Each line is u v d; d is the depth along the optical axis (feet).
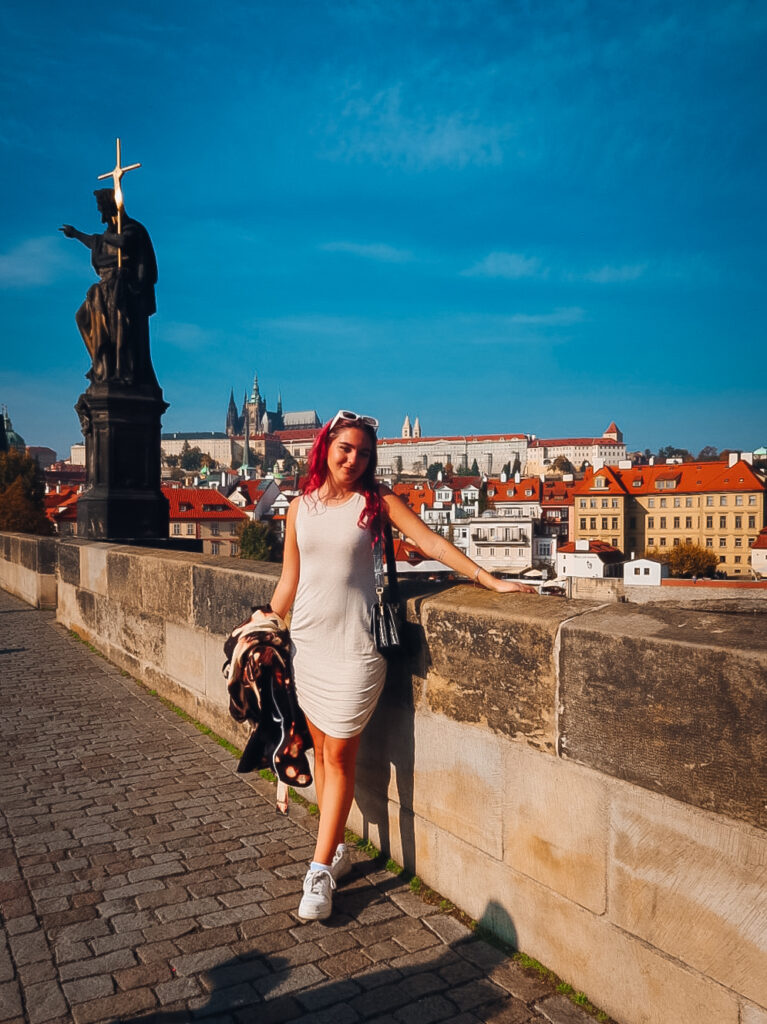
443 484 417.69
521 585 9.81
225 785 14.58
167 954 9.08
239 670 10.57
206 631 18.33
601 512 355.56
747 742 6.57
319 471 9.93
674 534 350.43
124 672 24.36
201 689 18.72
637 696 7.52
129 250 37.99
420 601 10.51
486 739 9.48
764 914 6.48
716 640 6.99
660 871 7.35
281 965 8.86
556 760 8.48
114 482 38.27
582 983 8.25
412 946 9.23
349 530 9.64
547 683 8.57
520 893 9.04
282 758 10.64
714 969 6.89
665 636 7.35
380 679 10.02
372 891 10.60
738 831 6.66
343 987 8.46
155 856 11.61
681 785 7.13
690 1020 7.09
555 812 8.52
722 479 343.26
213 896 10.41
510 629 9.02
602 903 7.98
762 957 6.51
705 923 6.96
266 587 15.33
